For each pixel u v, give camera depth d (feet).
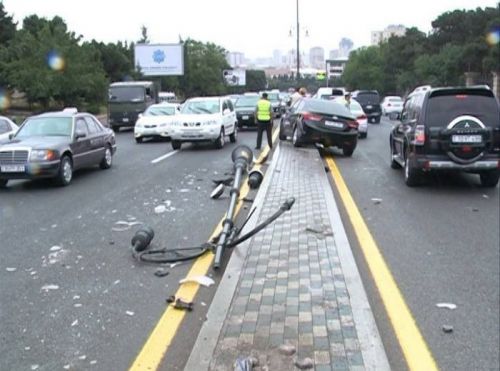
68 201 35.47
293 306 16.55
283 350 13.75
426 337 15.60
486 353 14.69
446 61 219.41
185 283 19.63
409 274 20.76
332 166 50.57
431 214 30.76
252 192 36.29
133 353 14.78
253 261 21.02
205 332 15.17
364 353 13.65
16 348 15.10
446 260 22.44
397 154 46.19
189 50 302.66
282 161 50.14
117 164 53.88
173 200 34.86
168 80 251.80
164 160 56.39
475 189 38.63
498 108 37.68
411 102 42.68
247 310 16.33
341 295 17.39
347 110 59.72
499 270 21.21
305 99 62.34
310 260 20.99
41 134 44.11
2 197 37.63
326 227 25.86
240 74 347.36
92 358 14.53
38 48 139.85
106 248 24.25
